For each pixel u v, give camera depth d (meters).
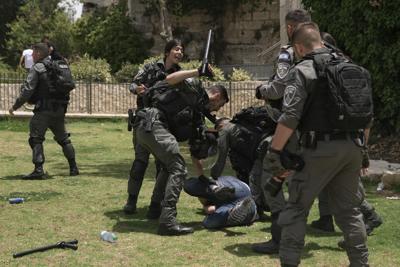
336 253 5.33
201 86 6.04
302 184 4.16
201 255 5.23
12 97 18.86
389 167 9.17
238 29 28.72
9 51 32.88
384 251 5.39
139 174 6.75
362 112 4.03
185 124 6.01
